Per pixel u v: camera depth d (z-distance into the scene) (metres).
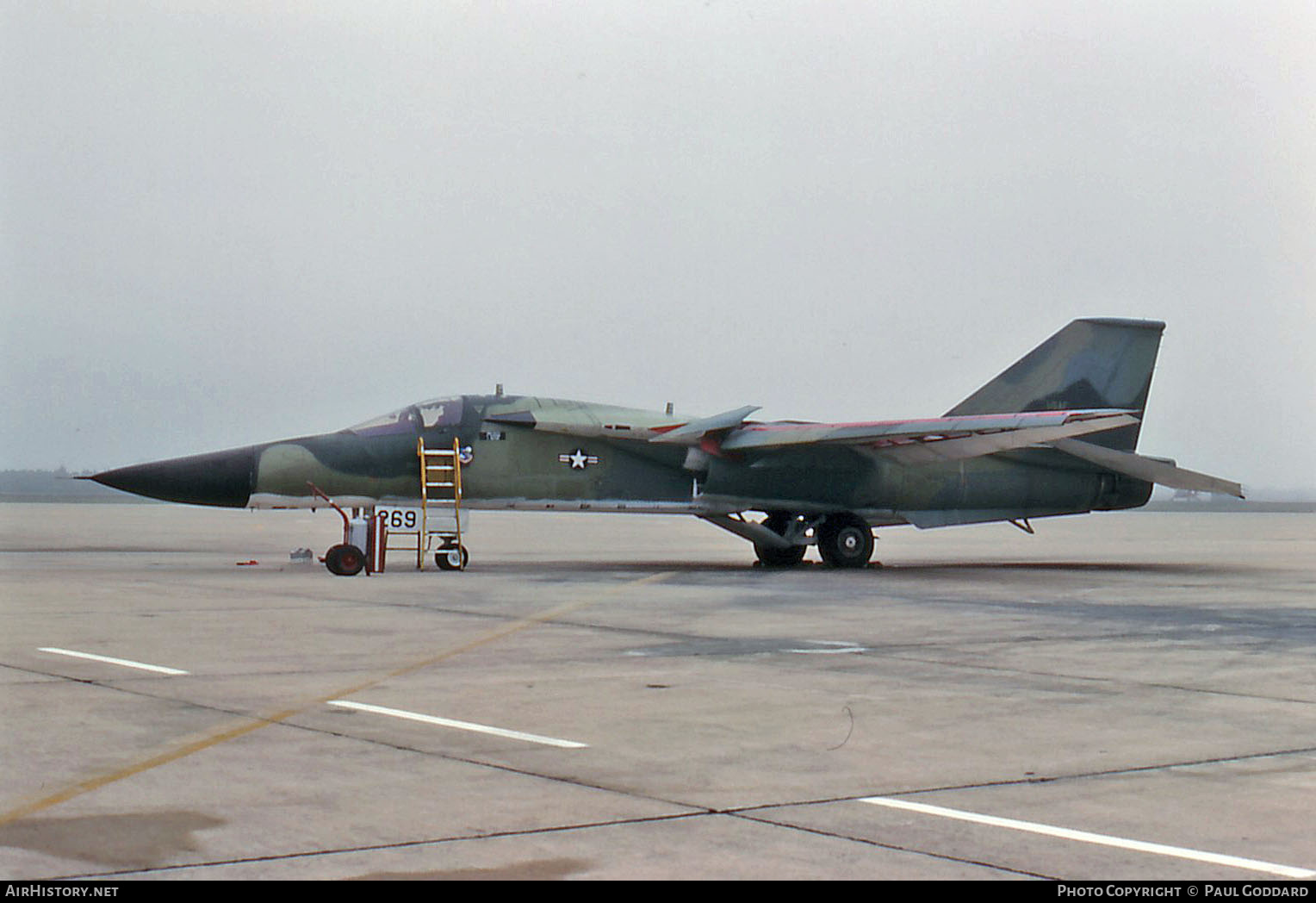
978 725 8.89
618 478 26.39
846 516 27.97
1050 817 6.43
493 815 6.32
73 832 5.94
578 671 11.16
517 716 8.96
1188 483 28.06
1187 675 11.45
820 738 8.31
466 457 25.36
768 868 5.55
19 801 6.46
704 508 26.91
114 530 49.16
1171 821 6.37
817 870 5.52
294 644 12.77
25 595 17.89
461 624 14.86
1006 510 28.83
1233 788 7.06
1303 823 6.35
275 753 7.63
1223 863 5.70
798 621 15.72
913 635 14.34
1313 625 15.84
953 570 27.89
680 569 26.75
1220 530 69.25
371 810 6.38
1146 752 8.01
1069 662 12.23
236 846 5.76
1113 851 5.86
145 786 6.80
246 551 32.56
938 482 28.11
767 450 27.02
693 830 6.11
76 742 7.88
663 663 11.75
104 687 9.96
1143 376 30.09
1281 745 8.27
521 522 85.94
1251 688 10.67
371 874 5.40
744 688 10.37
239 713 8.90
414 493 25.34
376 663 11.46
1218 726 8.95
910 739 8.34
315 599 17.84
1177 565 30.62
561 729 8.52
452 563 25.03
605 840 5.92
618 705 9.48
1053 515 29.44
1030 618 16.44
